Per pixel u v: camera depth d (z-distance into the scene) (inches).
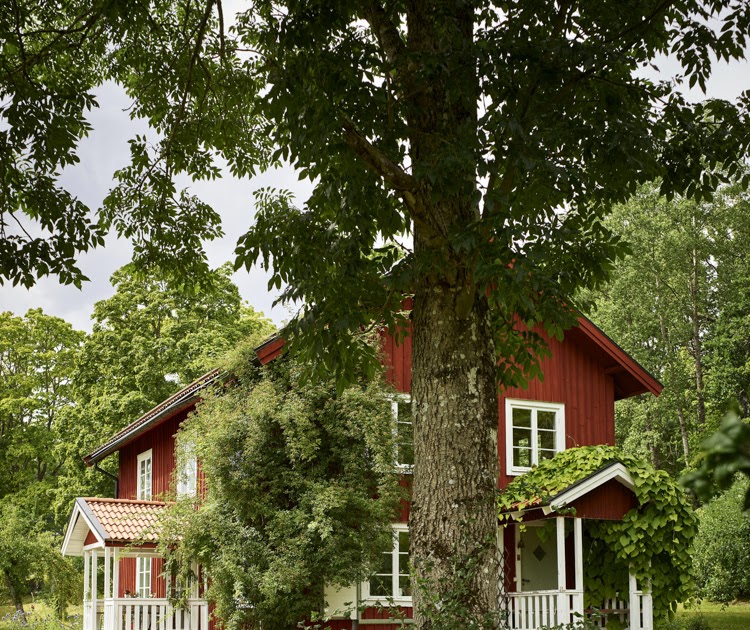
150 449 984.3
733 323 1438.2
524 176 323.6
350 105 334.0
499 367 436.1
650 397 1472.7
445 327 345.7
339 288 354.9
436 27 335.3
